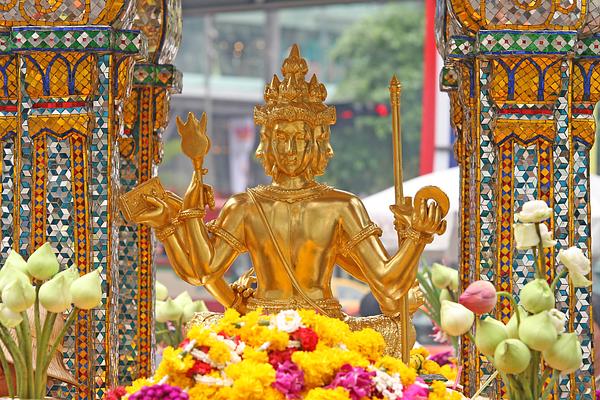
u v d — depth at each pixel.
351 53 19.41
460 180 4.18
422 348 4.16
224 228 3.78
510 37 3.59
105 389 3.71
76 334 3.71
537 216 3.14
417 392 3.18
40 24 3.65
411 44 19.28
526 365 3.05
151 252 4.38
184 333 4.79
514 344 3.03
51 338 3.71
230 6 9.30
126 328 4.36
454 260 7.35
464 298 3.04
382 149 18.31
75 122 3.66
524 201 3.66
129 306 4.37
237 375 3.10
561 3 3.61
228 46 19.34
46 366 3.42
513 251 3.67
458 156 4.22
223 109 19.06
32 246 3.71
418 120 18.55
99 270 3.61
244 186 18.88
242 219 3.79
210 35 19.19
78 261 3.70
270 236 3.76
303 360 3.12
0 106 3.81
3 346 3.68
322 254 3.77
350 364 3.15
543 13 3.62
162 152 4.45
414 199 3.64
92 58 3.65
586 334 3.67
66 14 3.66
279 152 3.78
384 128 18.33
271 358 3.19
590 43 3.70
